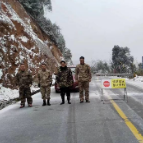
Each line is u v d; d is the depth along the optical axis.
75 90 12.79
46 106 8.09
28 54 18.31
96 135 4.47
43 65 8.34
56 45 38.34
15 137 4.59
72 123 5.46
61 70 8.35
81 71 8.48
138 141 4.07
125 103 8.11
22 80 8.15
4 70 12.68
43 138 4.43
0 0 20.09
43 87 8.27
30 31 23.80
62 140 4.27
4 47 13.92
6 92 11.23
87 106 7.68
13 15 20.67
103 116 6.06
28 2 29.73
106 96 10.10
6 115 6.83
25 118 6.27
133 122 5.37
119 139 4.20
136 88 13.64
